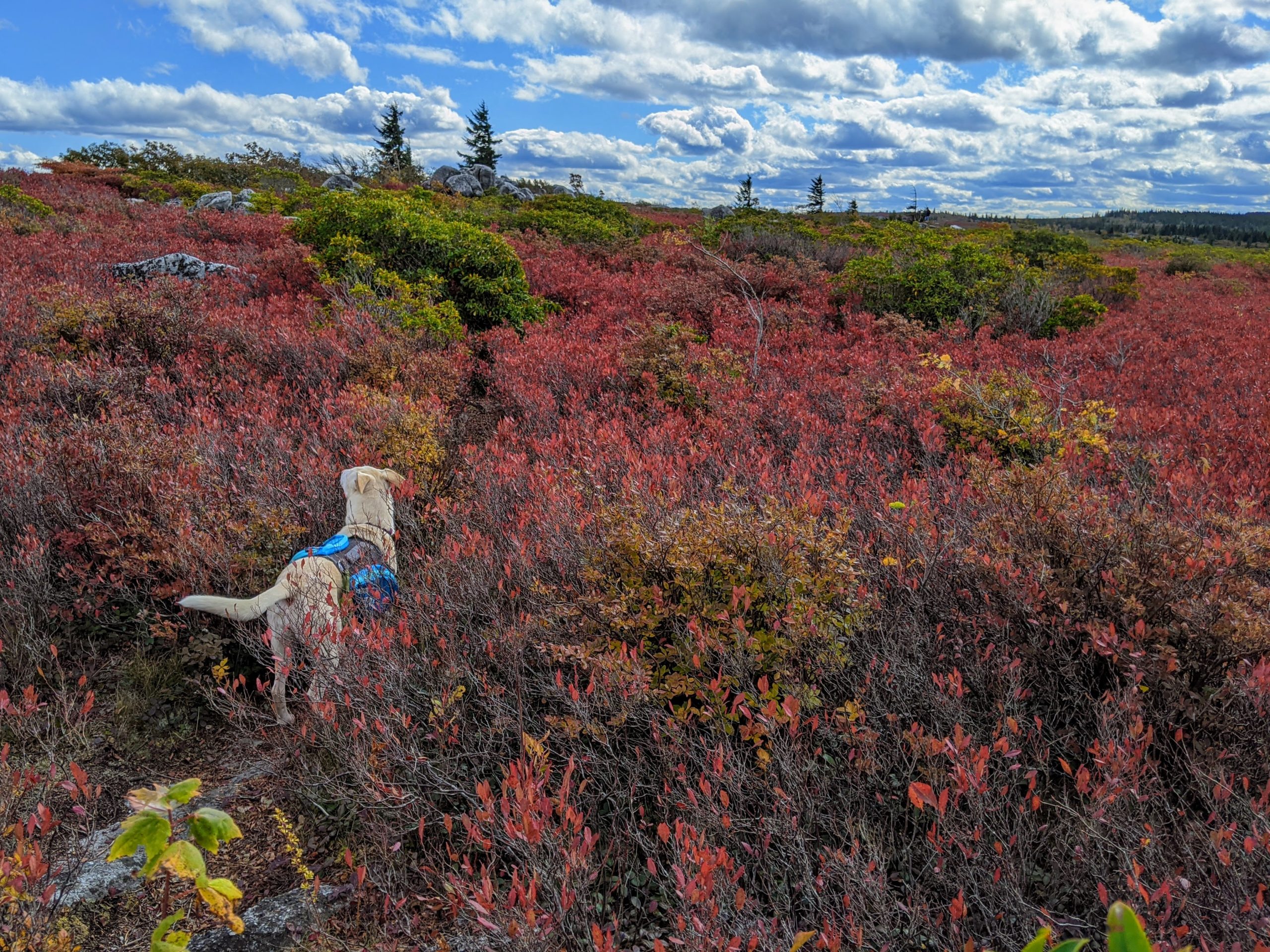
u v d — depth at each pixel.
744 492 4.22
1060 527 3.43
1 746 3.02
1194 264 29.73
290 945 2.40
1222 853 2.03
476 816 2.29
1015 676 2.92
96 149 40.84
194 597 3.19
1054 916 2.21
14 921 2.12
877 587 3.51
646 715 2.94
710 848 2.25
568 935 2.21
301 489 4.76
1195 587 3.04
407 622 3.46
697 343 10.18
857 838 2.56
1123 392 8.52
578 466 5.25
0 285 9.09
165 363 7.43
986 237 27.31
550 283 13.95
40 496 4.32
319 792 2.94
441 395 7.27
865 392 7.34
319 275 10.85
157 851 1.46
